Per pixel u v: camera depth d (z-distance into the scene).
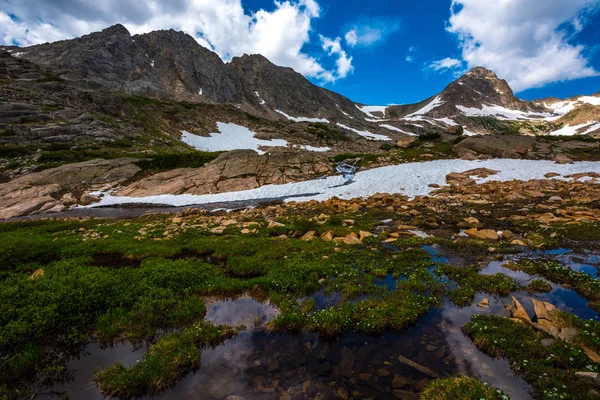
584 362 8.04
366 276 14.41
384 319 10.53
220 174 51.50
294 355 9.06
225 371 8.45
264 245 19.33
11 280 13.73
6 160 54.31
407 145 71.62
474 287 13.07
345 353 9.05
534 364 8.08
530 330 9.51
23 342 9.78
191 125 116.75
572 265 14.95
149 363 8.57
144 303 11.98
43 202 40.06
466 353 8.83
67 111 81.25
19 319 10.23
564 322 9.80
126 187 48.66
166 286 13.70
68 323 10.77
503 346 8.84
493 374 7.90
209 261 17.47
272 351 9.32
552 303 11.55
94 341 10.16
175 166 56.88
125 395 7.81
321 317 10.68
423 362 8.48
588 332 9.10
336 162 62.19
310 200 39.06
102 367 8.84
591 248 16.97
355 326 10.41
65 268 15.42
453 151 60.72
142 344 9.95
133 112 109.62
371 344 9.48
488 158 54.22
